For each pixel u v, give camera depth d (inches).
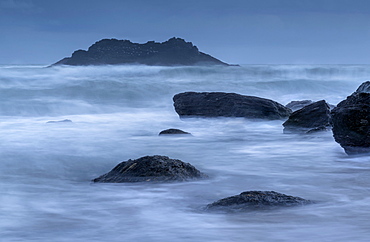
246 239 229.1
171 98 1362.0
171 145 598.9
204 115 853.2
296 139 621.9
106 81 1472.7
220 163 472.7
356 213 277.7
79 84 1417.3
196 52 4722.0
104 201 322.3
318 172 420.5
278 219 263.0
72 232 255.9
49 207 312.0
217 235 237.6
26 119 941.8
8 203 323.3
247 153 531.2
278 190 351.6
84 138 665.6
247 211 279.4
